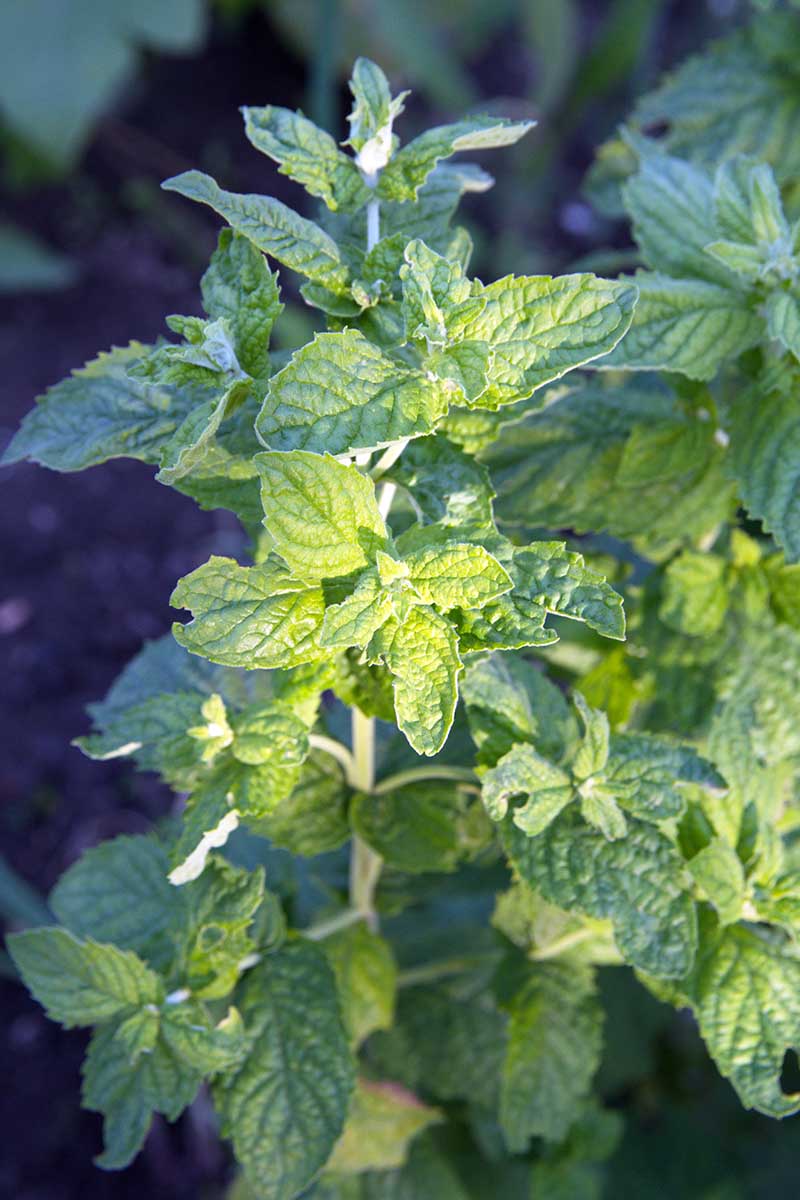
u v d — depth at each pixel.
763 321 0.65
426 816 0.68
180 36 1.64
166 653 0.71
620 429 0.70
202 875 0.66
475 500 0.61
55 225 1.70
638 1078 0.98
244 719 0.62
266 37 1.88
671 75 0.83
